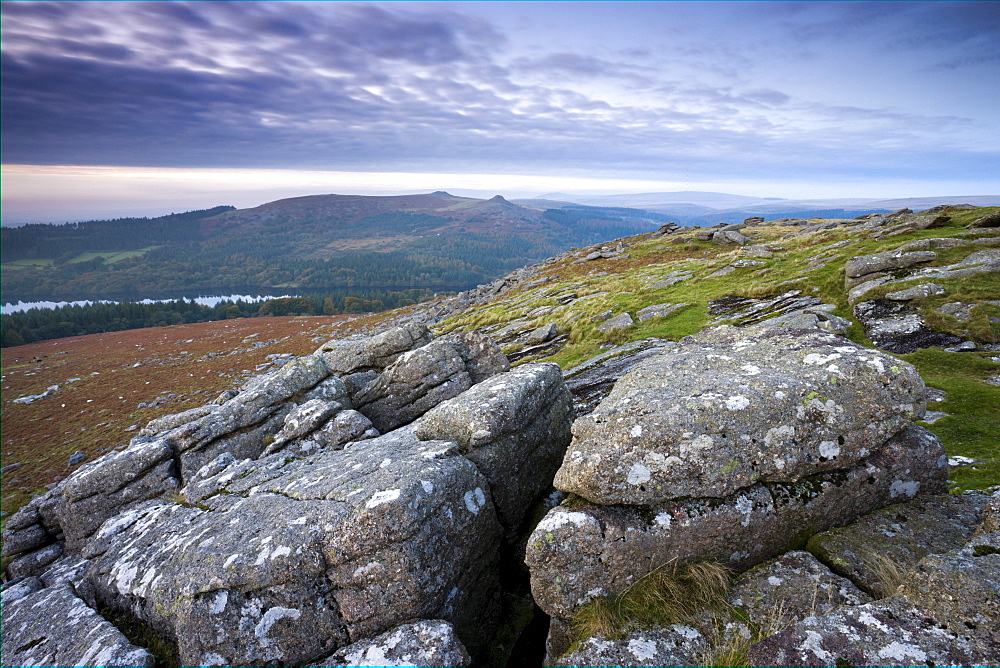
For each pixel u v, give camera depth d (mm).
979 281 19812
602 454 6160
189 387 70188
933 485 6352
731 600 5406
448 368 14898
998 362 14727
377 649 5523
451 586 6578
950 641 3969
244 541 6605
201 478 11719
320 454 9883
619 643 5145
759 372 6953
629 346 24297
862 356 6734
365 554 6027
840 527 6000
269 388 14852
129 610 7602
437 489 6801
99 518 12805
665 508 5887
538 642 7133
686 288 36469
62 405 69438
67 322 198375
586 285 53344
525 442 9023
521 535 8562
